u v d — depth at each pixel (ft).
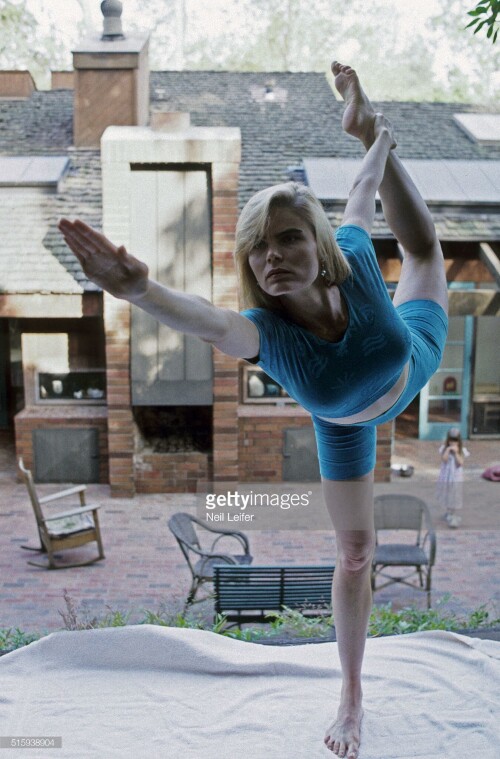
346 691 6.75
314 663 8.12
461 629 9.07
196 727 6.99
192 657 8.05
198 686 7.77
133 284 2.69
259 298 3.84
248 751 6.57
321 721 7.03
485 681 7.71
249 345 3.53
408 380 4.31
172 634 8.23
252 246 3.60
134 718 7.14
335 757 6.47
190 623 9.38
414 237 5.09
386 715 7.07
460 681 7.72
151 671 8.09
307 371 3.82
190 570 10.02
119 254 2.61
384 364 3.87
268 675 7.99
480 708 7.18
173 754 6.54
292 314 3.79
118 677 7.97
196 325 3.08
